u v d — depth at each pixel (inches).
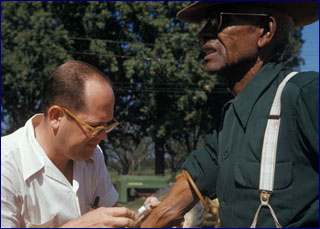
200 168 96.7
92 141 91.8
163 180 576.7
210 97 864.3
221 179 84.8
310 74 78.4
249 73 85.3
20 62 780.0
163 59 777.6
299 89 76.0
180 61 805.9
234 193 80.8
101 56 799.7
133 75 824.3
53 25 822.5
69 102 89.0
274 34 85.0
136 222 94.4
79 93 88.5
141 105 866.8
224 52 85.0
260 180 76.0
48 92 91.8
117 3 796.0
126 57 820.0
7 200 87.0
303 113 74.1
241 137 81.8
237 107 83.0
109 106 91.0
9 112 852.0
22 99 828.6
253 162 78.0
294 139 75.2
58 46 785.6
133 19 844.0
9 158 88.8
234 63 84.5
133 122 907.4
